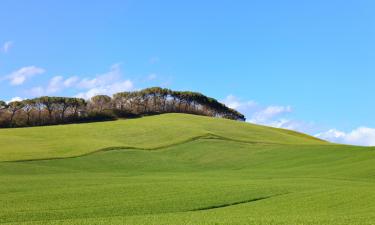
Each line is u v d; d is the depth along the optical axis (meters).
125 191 32.28
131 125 83.06
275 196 30.50
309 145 67.38
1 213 24.77
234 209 26.39
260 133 81.75
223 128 82.00
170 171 51.72
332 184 36.22
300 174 45.38
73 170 49.50
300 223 20.70
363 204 26.72
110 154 59.19
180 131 76.00
